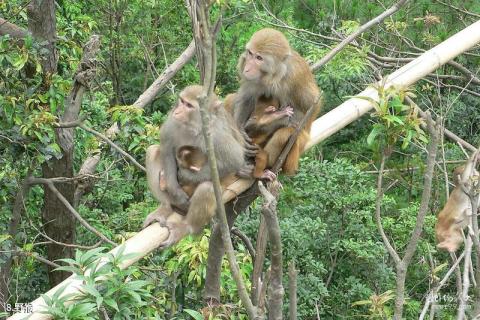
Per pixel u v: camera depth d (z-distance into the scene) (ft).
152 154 24.03
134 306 19.74
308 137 25.57
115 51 60.49
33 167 37.96
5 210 40.91
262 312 18.03
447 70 56.90
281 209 46.52
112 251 21.80
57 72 40.06
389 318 25.25
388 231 45.42
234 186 23.76
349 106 27.37
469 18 53.36
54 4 38.81
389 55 53.98
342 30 46.24
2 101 33.94
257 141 24.75
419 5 52.31
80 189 44.80
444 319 34.68
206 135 15.72
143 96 47.60
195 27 24.18
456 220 27.20
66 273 43.73
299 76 24.91
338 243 44.01
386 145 20.11
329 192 45.21
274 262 19.61
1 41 34.45
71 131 40.86
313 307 41.93
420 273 44.39
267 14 55.67
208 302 26.48
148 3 57.36
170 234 22.65
